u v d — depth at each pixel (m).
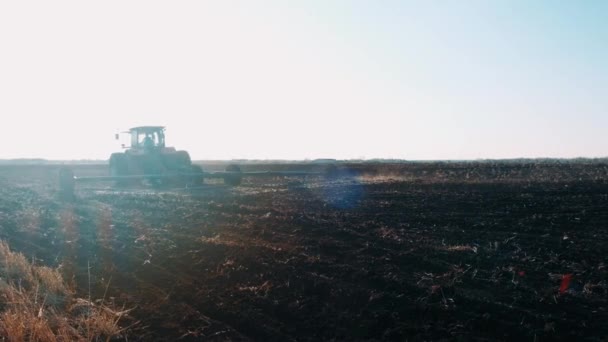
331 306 7.04
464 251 9.17
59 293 8.18
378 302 6.91
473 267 8.23
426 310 6.57
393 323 6.36
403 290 7.28
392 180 26.42
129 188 25.97
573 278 7.54
